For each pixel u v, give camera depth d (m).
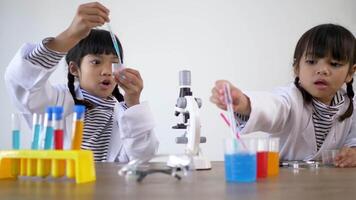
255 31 2.37
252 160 0.65
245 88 2.34
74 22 1.05
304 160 1.21
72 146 0.64
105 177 0.68
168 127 2.27
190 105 0.88
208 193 0.50
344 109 1.33
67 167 0.62
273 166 0.77
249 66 2.36
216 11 2.36
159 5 2.33
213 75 2.33
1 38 2.25
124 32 2.31
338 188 0.55
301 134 1.29
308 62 1.27
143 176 0.65
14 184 0.58
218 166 0.95
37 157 0.62
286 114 1.16
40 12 2.28
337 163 1.01
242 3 2.37
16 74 1.07
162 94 2.30
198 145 0.88
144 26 2.32
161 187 0.55
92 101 1.40
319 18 2.39
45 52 1.04
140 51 2.31
